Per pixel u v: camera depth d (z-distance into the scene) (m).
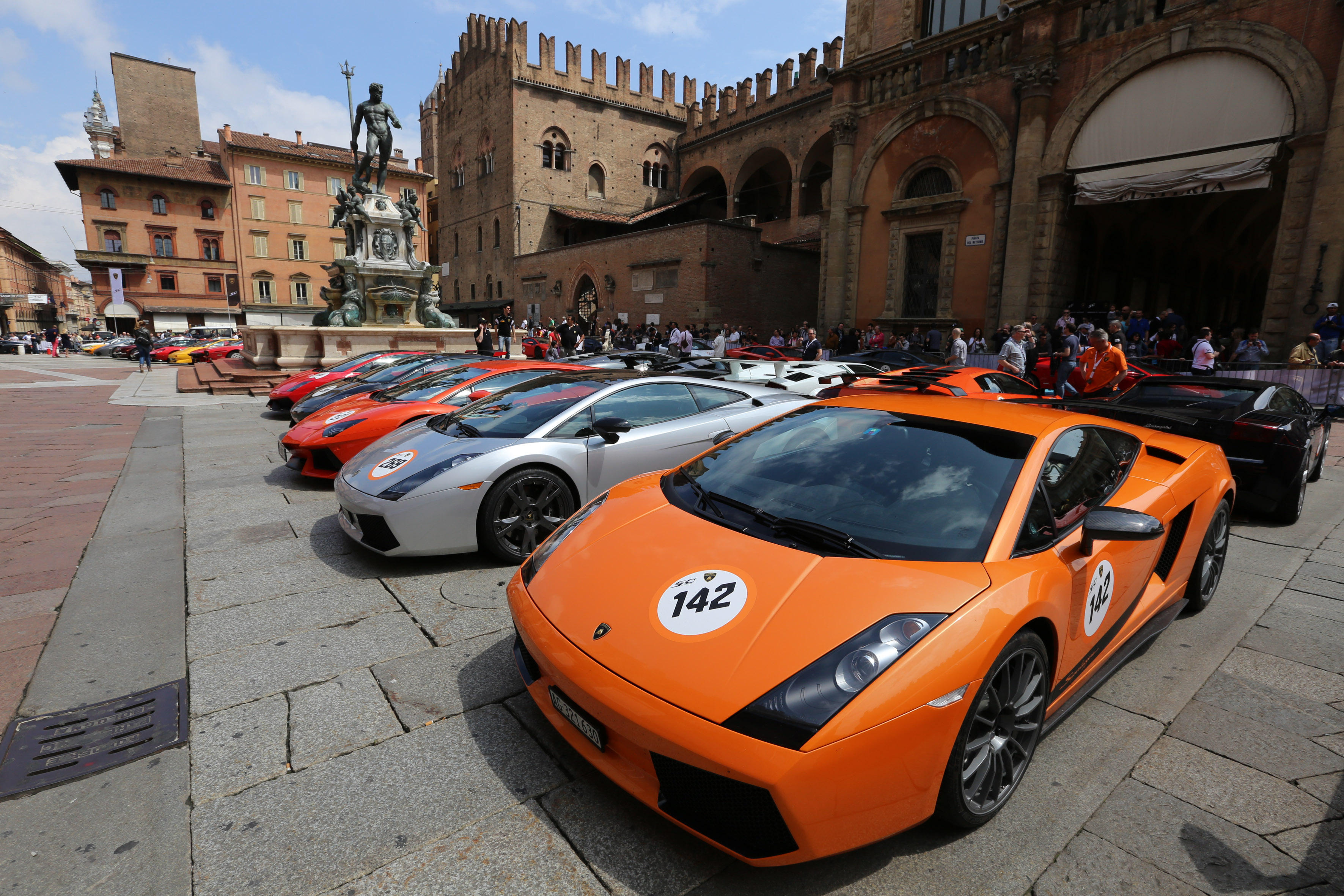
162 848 2.02
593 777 2.36
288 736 2.56
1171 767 2.50
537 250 43.03
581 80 43.97
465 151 48.56
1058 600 2.28
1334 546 5.17
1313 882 1.96
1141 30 14.53
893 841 2.11
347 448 6.25
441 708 2.75
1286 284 12.89
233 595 3.84
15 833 2.06
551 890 1.89
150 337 25.17
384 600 3.77
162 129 60.28
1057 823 2.20
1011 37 16.75
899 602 2.02
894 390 7.72
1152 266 22.28
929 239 19.39
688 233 29.84
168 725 2.62
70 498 5.92
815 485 2.71
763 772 1.69
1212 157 13.75
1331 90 12.16
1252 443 5.56
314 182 56.16
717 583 2.19
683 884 1.92
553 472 4.45
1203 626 3.73
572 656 2.09
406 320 19.94
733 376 8.34
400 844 2.04
